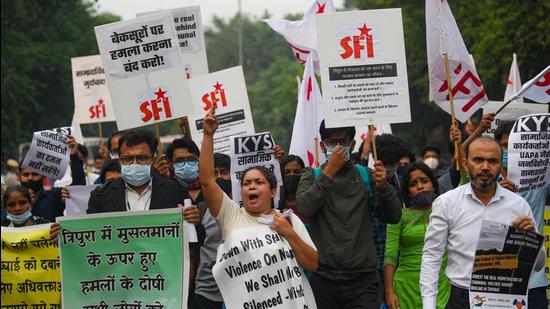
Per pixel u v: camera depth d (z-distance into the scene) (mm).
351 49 10555
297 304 8844
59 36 63031
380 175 9742
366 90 10555
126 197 10141
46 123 61438
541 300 9758
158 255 9703
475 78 11656
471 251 8477
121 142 9930
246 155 11734
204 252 10930
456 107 11727
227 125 13719
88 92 16594
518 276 8336
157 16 11422
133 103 11445
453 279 8586
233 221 8977
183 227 9688
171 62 11445
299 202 9922
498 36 32500
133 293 9719
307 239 9023
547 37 30031
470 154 8406
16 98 51000
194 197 11750
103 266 9773
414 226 10930
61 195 12891
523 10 30797
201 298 10922
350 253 9836
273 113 111875
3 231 11508
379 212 9945
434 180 11047
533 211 10594
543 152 10438
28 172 13242
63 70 59969
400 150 13148
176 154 11617
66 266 9828
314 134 12938
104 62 11430
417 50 48906
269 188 9000
